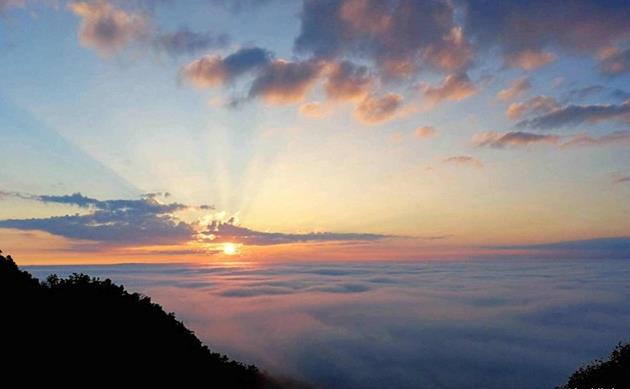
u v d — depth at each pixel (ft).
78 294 136.98
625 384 99.55
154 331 140.77
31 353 96.48
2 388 82.17
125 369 110.52
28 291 124.26
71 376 95.71
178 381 120.78
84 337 113.19
